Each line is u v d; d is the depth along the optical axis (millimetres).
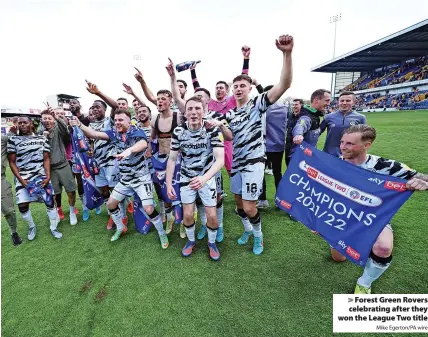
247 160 2549
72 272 2652
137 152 2811
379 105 33750
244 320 1919
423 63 32594
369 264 1938
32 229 3465
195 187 2270
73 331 1952
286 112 3637
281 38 2051
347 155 2088
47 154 3396
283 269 2436
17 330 1994
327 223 2180
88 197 3695
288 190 2451
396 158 5770
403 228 2881
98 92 3361
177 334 1852
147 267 2637
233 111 2623
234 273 2434
